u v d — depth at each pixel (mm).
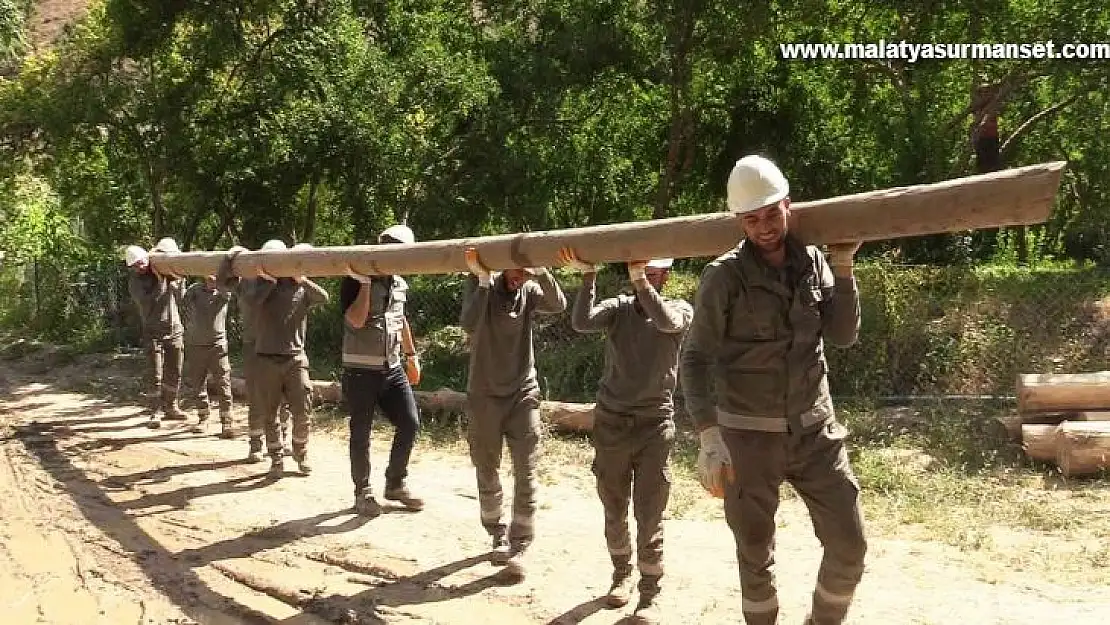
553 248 4770
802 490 3676
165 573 5809
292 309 7824
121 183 18891
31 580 5777
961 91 15000
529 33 15398
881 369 9406
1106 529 5742
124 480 8055
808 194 15984
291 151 14625
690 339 3691
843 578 3682
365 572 5652
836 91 15250
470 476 7820
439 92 15031
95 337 16672
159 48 15664
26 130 17156
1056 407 7316
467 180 15055
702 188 17141
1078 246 16500
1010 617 4520
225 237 18875
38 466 8695
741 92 15828
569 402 9867
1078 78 12367
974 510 6219
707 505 6652
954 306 9633
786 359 3555
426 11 16766
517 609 4977
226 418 9695
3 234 21906
